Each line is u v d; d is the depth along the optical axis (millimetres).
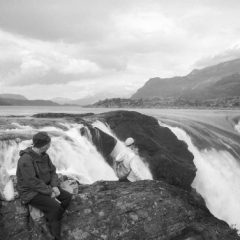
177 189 8453
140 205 7441
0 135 16938
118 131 24281
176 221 7426
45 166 6430
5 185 6980
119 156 8523
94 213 7086
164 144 25797
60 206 6402
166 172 22469
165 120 35438
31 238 6340
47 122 22422
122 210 7254
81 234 6711
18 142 16500
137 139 23703
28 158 6180
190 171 23156
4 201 6785
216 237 7344
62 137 18906
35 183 6137
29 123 21781
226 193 25031
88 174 18359
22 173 6145
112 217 7090
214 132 36000
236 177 28031
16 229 6391
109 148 21688
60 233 6512
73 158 18359
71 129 21094
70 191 6945
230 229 7785
